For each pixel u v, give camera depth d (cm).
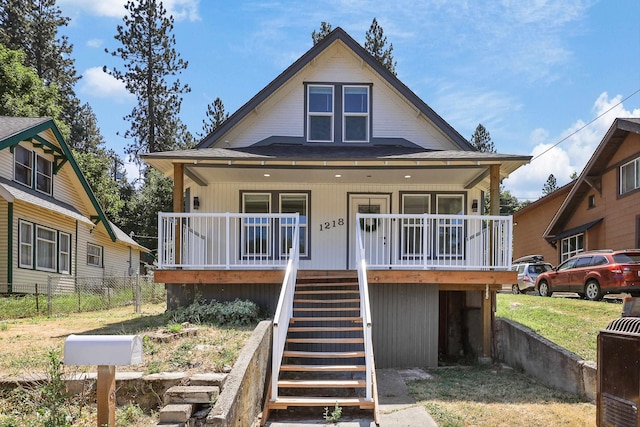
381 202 1260
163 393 535
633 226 1683
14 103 2292
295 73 1238
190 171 1091
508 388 764
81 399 512
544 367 804
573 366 723
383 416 629
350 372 843
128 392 541
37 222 1566
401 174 1138
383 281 949
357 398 650
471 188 1255
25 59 3656
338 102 1268
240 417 525
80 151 4412
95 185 3027
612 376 393
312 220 1245
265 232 1216
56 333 852
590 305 1218
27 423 465
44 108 2522
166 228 997
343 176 1166
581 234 2084
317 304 942
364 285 756
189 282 964
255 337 666
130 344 386
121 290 1628
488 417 619
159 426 461
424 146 1268
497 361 992
